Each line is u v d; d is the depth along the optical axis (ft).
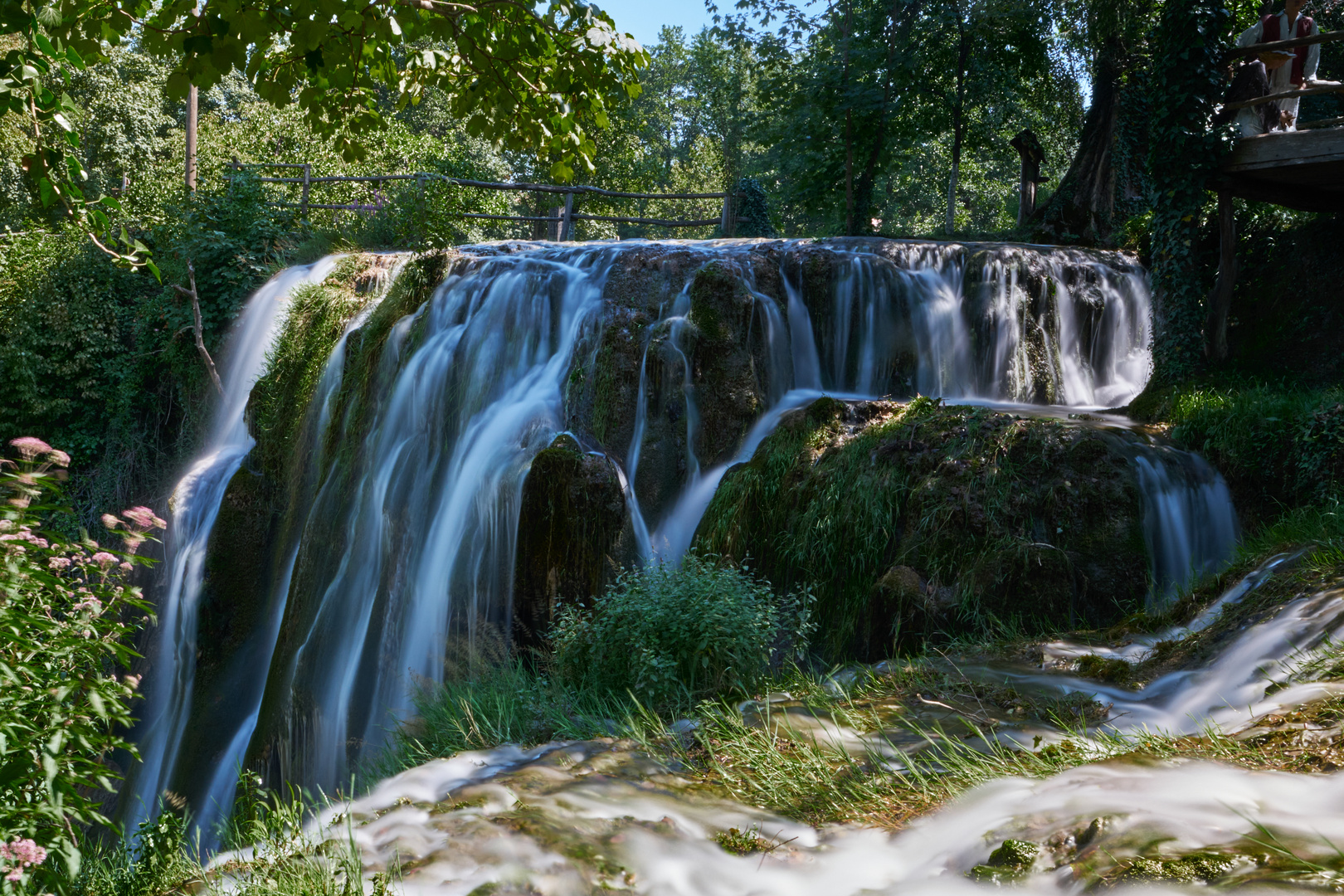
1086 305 40.60
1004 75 82.28
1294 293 38.01
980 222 156.76
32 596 12.76
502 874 10.00
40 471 14.64
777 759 14.16
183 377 57.11
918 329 39.37
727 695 20.29
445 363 39.34
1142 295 41.70
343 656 35.32
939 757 13.84
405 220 57.16
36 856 10.23
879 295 39.34
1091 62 74.79
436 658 32.45
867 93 75.77
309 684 35.14
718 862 10.52
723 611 22.66
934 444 28.81
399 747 23.82
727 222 71.05
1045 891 7.73
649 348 35.47
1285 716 11.50
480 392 38.24
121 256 17.75
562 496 31.01
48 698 11.84
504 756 15.67
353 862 10.50
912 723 15.87
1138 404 34.47
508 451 34.73
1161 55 35.65
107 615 13.69
